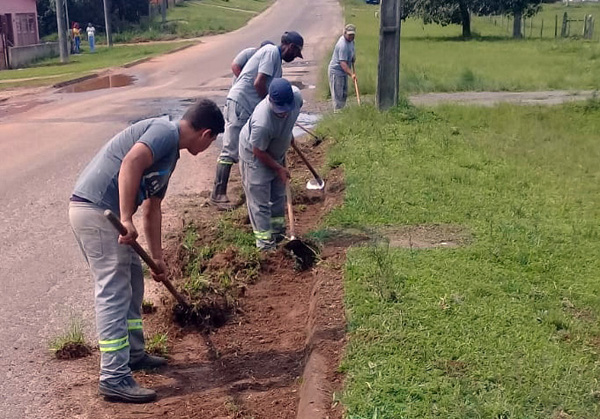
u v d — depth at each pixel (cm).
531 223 666
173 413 418
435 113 1259
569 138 1105
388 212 699
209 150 1184
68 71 2800
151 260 442
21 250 709
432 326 451
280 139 639
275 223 670
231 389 443
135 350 471
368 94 1681
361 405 368
